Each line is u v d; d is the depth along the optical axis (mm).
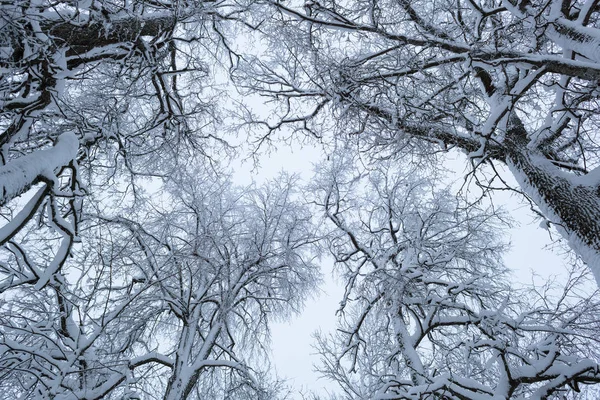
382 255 9117
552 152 6816
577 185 5633
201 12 6512
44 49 3994
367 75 6531
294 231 10016
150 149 8523
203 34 8250
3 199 3596
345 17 6445
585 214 5277
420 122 6367
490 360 5723
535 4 6082
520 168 6293
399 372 8414
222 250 8883
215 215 9234
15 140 4887
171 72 6449
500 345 5637
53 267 4844
